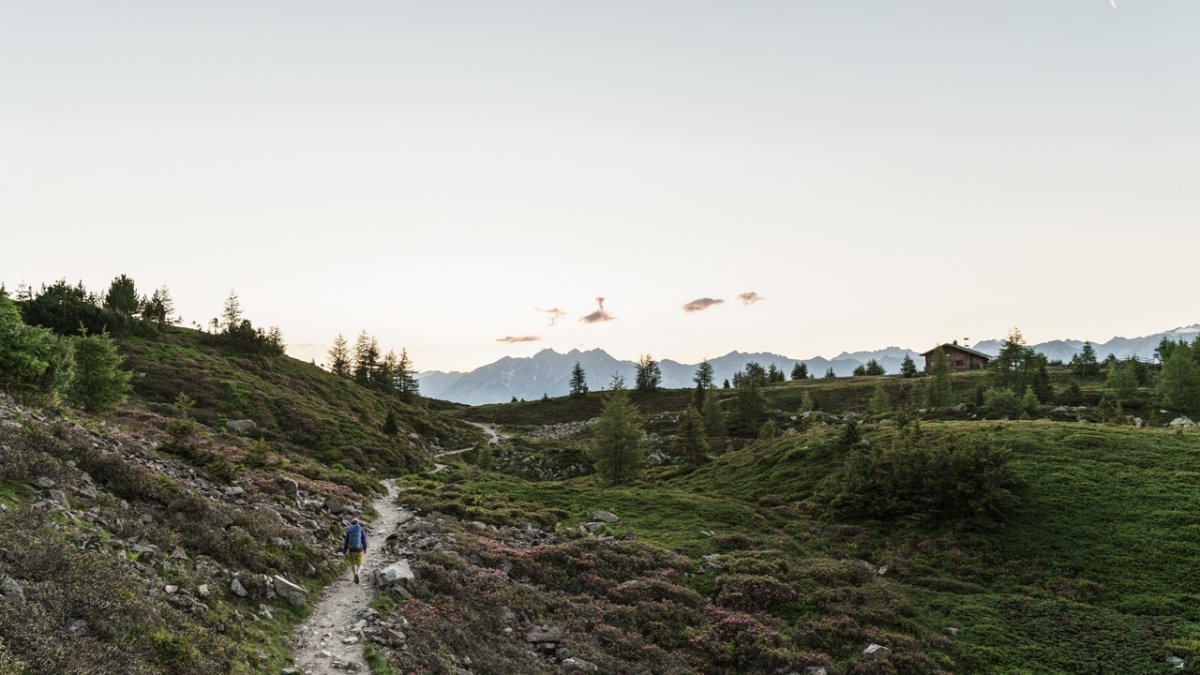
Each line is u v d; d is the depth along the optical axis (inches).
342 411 4143.7
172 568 753.0
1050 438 2042.3
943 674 1033.5
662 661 1045.2
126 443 1254.9
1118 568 1325.0
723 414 4867.1
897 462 1859.0
